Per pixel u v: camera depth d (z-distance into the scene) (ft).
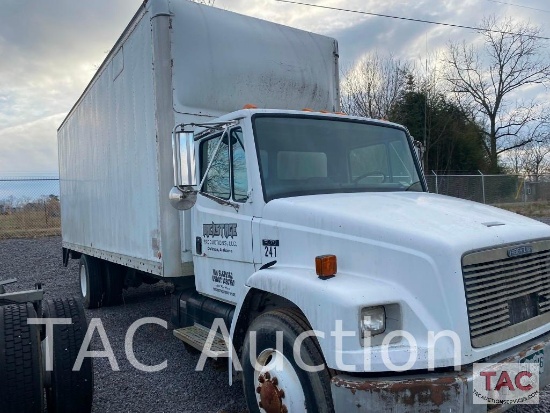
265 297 12.55
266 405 11.04
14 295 14.35
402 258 10.00
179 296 17.79
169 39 16.74
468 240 9.86
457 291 9.43
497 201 78.13
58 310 13.60
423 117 99.40
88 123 27.04
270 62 19.02
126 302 29.48
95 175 26.02
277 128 13.92
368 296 9.56
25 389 11.98
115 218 22.81
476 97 119.75
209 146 15.53
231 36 18.22
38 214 71.00
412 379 9.14
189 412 14.25
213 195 15.10
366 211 11.45
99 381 16.83
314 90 20.21
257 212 13.21
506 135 121.70
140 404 14.90
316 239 11.54
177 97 16.83
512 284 10.44
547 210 78.54
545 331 10.93
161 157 16.69
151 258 18.20
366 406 9.07
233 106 18.04
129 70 19.92
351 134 15.25
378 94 95.50
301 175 13.92
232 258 14.25
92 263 27.53
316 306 10.00
